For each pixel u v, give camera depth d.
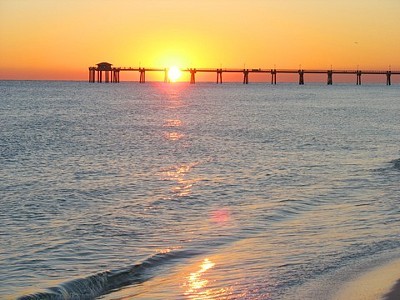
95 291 14.29
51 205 23.83
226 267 15.74
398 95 195.38
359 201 24.16
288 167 34.62
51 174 32.00
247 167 34.75
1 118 76.88
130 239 18.58
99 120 76.38
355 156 40.03
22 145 46.47
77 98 148.88
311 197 25.14
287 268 15.48
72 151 43.03
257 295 13.63
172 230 19.66
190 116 86.56
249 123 73.25
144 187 27.95
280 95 193.62
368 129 63.88
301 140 51.75
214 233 19.23
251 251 17.14
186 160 38.25
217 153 42.16
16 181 29.58
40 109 98.94
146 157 39.84
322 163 36.38
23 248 17.55
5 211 22.64
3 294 13.68
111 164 36.19
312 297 13.36
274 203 23.94
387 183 28.36
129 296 13.80
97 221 20.95
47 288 14.05
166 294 13.87
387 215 21.50
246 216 21.64
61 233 19.31
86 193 26.45
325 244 17.69
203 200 24.72
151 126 67.69
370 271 15.03
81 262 16.20
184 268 15.78
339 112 97.81
